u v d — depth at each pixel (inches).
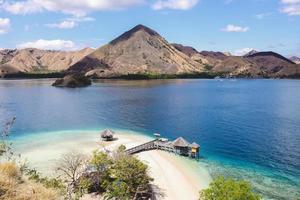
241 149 2486.5
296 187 1688.0
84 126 3385.8
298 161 2161.7
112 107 5002.5
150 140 2741.1
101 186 1496.1
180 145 2261.3
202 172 1923.0
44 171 1780.3
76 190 1223.5
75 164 1692.9
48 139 2723.9
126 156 1656.0
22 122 3585.1
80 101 5826.8
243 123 3595.0
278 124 3511.3
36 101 5816.9
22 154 2190.0
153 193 1557.6
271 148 2504.9
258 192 1612.9
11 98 6343.5
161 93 7573.8
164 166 2014.0
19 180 717.3
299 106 5103.3
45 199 653.3
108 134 2689.5
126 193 1366.9
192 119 3890.3
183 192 1601.9
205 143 2694.4
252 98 6491.1
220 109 4783.5
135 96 6776.6
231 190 1107.9
